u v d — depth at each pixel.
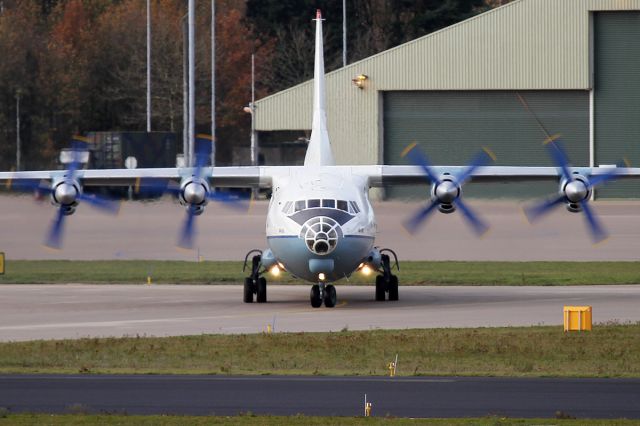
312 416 66.62
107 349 93.31
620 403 70.12
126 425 64.56
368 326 107.50
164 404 70.50
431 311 119.81
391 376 80.69
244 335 100.75
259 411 68.44
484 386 76.31
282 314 118.44
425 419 65.56
